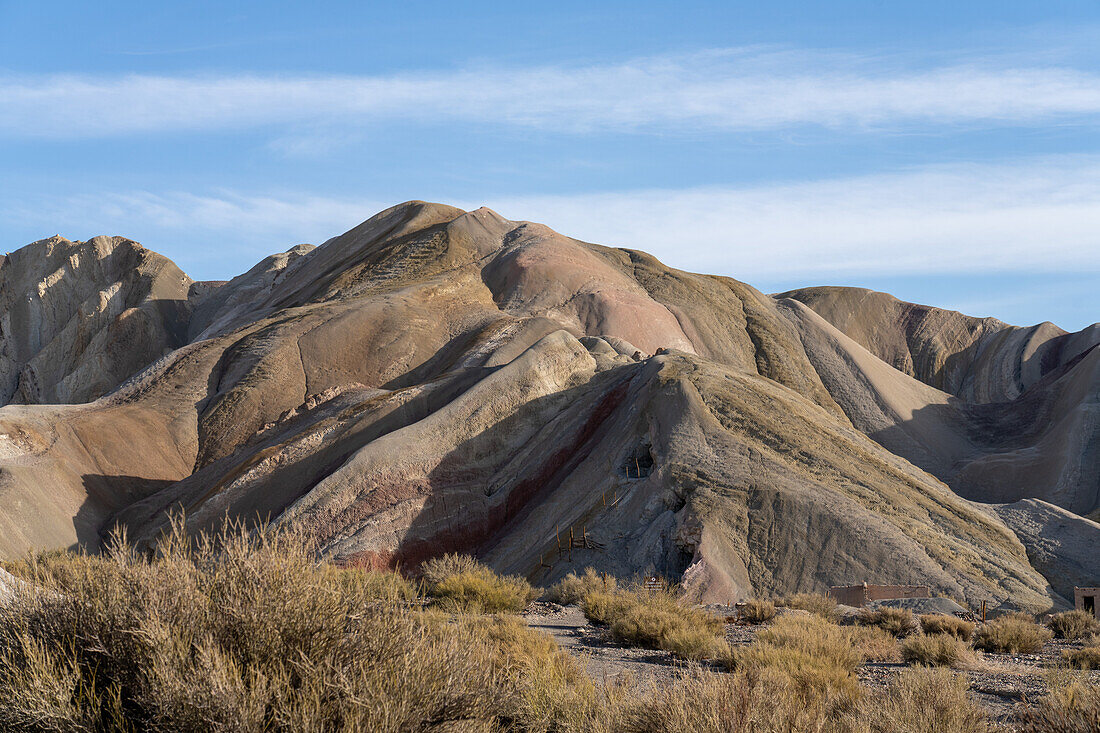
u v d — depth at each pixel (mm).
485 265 143750
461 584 20953
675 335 130500
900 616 19984
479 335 109312
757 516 50094
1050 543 53906
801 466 57062
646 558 49562
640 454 62500
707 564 45562
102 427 91438
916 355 182000
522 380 78125
